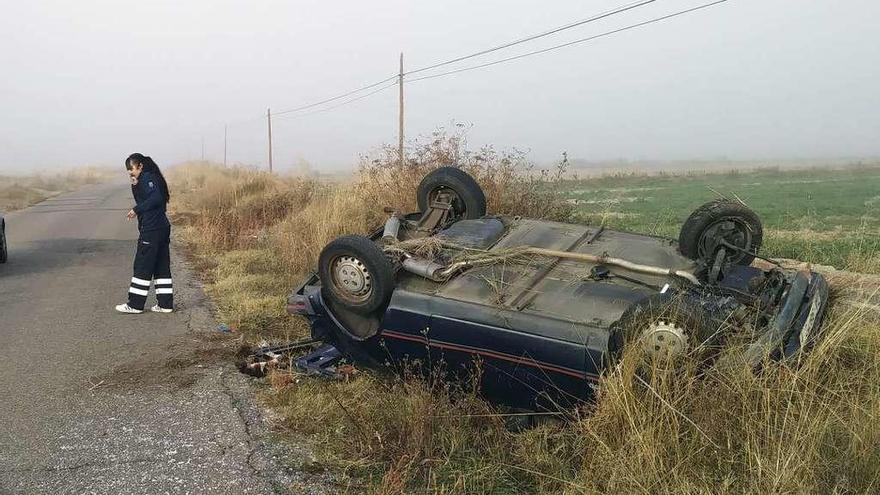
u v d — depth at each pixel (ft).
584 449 12.85
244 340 22.25
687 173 221.46
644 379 12.49
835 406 12.06
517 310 14.32
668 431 11.66
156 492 12.51
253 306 26.22
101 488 12.71
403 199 36.19
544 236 18.44
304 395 16.87
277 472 13.16
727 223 17.35
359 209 36.52
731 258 17.39
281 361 19.70
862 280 19.06
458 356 14.93
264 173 80.69
